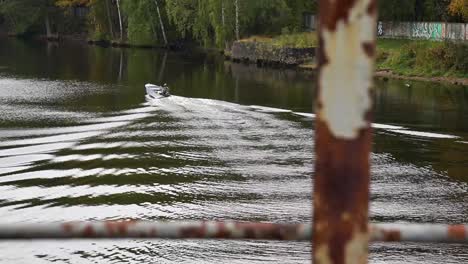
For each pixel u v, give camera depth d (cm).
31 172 1889
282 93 3497
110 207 1575
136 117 2742
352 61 159
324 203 163
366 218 163
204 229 185
